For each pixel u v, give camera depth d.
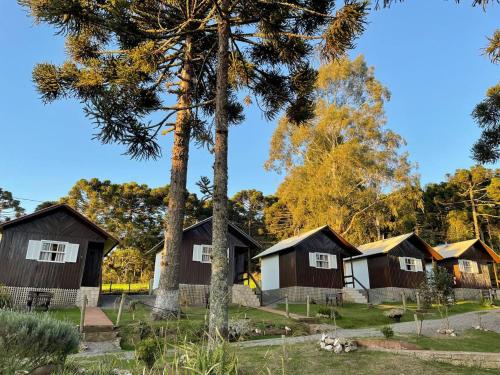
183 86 13.47
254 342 9.88
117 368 5.72
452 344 9.73
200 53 13.63
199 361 3.59
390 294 24.28
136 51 11.14
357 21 8.20
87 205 43.09
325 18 9.73
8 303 14.26
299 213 31.52
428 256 27.33
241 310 16.50
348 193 30.59
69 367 5.14
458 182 42.41
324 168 30.98
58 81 12.28
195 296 19.91
